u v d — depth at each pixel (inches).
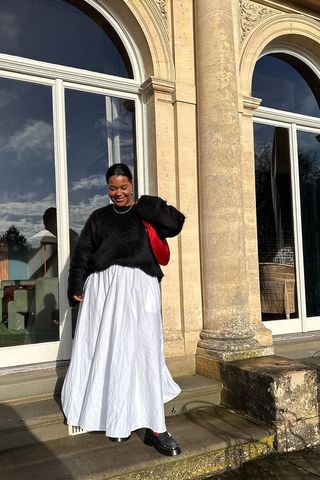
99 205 172.7
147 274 113.4
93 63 176.9
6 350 147.3
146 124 176.1
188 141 172.2
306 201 227.5
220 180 163.6
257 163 212.8
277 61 230.1
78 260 116.5
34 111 164.7
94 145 172.2
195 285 169.6
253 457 123.0
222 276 162.2
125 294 110.3
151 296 112.7
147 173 175.5
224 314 161.3
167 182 170.1
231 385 145.8
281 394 129.3
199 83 171.0
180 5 175.3
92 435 123.0
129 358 108.5
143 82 176.1
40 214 165.2
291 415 130.1
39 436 119.0
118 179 112.1
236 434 124.6
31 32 168.6
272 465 119.6
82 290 116.3
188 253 169.0
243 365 145.1
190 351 165.2
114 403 106.0
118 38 179.6
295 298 219.0
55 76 161.2
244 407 140.1
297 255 219.8
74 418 113.3
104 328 110.7
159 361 112.1
